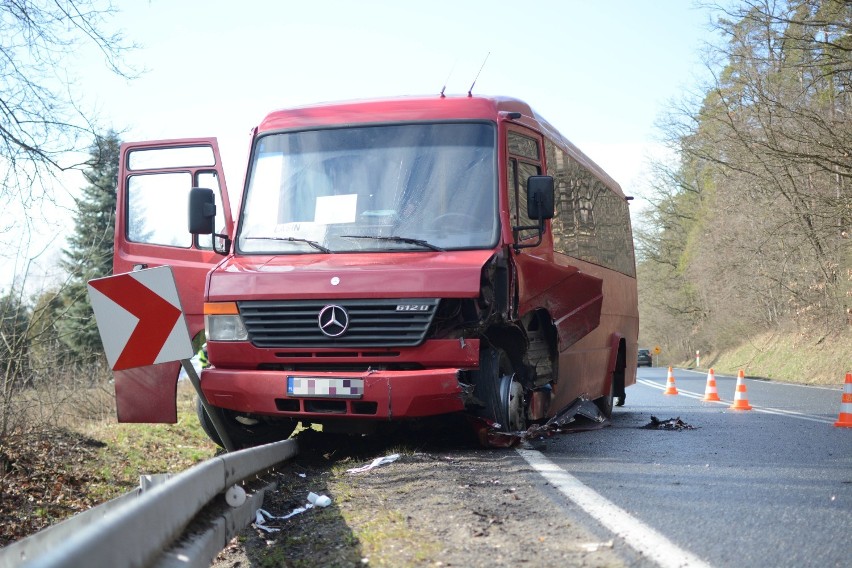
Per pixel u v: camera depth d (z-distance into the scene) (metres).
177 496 4.38
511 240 8.91
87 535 2.94
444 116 9.43
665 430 11.95
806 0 25.67
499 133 9.28
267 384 8.51
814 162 28.03
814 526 5.37
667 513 5.72
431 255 8.73
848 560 4.56
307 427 10.03
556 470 7.54
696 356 65.00
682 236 65.88
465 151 9.23
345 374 8.33
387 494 6.62
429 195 9.08
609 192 15.06
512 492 6.46
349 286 8.42
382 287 8.39
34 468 11.64
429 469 7.51
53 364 15.61
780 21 25.95
